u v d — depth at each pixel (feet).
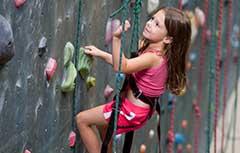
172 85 13.53
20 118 12.51
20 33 12.17
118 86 12.84
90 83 14.67
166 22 13.05
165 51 13.25
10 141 12.30
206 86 26.84
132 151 17.75
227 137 26.50
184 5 20.93
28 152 12.85
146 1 16.89
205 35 24.71
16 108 12.35
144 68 13.10
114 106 13.37
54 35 13.25
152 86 13.32
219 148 27.17
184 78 13.60
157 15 13.17
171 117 21.35
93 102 15.11
